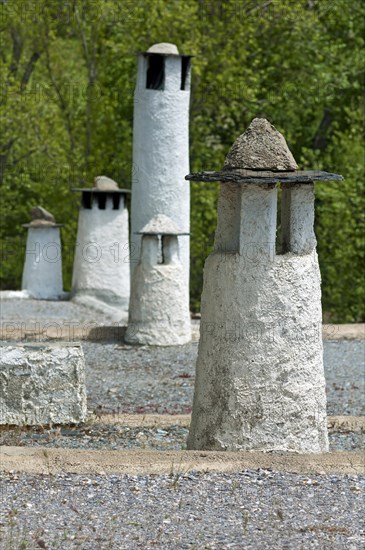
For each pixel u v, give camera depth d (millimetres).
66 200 44438
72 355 15211
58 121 43031
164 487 11633
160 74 26328
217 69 40469
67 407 15234
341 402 18422
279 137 12602
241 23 40719
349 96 46219
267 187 12453
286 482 11867
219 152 44312
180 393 19094
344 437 15078
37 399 15125
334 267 41688
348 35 46344
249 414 12695
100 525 10398
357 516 10797
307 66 45062
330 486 11773
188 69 26562
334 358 23375
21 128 41844
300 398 12789
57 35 45188
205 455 12453
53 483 11734
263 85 45312
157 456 12414
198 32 39094
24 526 10328
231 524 10492
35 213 36062
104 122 42906
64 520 10523
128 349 24000
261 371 12664
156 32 39438
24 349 15102
